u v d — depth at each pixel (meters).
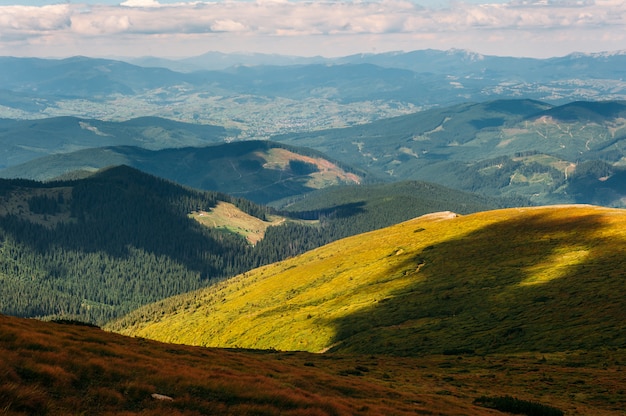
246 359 59.53
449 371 73.06
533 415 47.22
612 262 121.38
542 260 139.25
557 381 62.78
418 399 47.97
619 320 86.62
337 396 43.84
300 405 34.47
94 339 47.31
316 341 133.12
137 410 28.81
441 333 106.44
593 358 73.81
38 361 31.81
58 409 25.98
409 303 136.75
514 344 89.75
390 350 103.12
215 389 34.44
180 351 55.56
